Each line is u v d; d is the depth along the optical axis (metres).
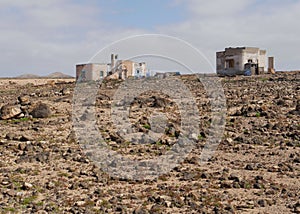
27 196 12.25
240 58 65.25
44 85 55.72
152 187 13.10
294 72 59.69
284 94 33.47
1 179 13.88
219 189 12.75
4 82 65.31
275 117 23.94
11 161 16.42
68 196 12.27
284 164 15.16
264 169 14.78
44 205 11.42
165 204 11.34
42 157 16.55
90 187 13.14
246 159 16.19
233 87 42.00
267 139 19.12
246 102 30.00
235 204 11.42
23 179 13.96
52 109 30.55
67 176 14.33
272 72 63.28
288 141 18.56
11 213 10.91
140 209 10.82
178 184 13.32
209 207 11.23
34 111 27.48
